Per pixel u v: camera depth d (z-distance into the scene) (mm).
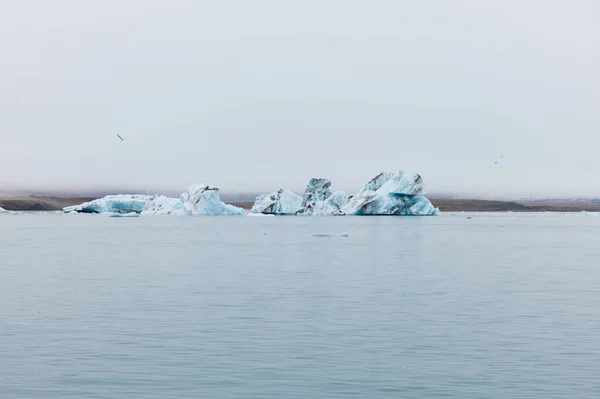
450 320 22750
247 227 112000
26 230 100938
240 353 18219
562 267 41344
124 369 16688
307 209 169875
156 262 44562
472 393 14930
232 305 25828
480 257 49500
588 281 33688
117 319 22844
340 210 153000
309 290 30109
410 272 38000
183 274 36812
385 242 69125
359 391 15086
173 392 14992
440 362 17312
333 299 27438
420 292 29484
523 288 30891
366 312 24297
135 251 55156
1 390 15109
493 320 22719
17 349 18609
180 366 16953
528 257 49562
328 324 22062
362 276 35906
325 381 15758
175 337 20062
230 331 20953
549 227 120625
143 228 107875
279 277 35406
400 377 16062
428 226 120688
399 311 24500
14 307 25266
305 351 18438
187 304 26047
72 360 17484
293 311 24500
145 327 21500
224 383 15602
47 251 55250
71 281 33406
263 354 18109
